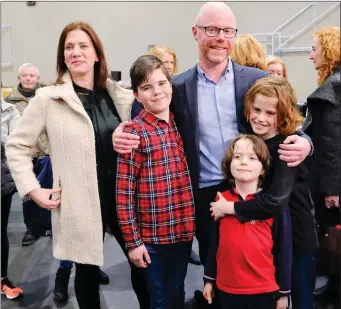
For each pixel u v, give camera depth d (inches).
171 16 235.9
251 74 60.4
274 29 222.2
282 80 54.3
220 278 54.4
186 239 56.9
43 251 112.7
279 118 53.2
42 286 93.7
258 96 53.1
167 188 54.6
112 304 85.2
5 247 88.2
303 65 216.5
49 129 55.9
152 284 57.1
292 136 53.1
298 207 57.2
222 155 59.6
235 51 76.7
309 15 217.9
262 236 52.6
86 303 63.1
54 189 56.4
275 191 51.6
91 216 56.3
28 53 254.1
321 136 70.6
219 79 59.6
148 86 53.6
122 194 54.1
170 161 54.9
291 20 219.5
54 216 58.5
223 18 55.4
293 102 53.6
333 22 216.4
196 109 59.2
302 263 59.7
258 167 52.3
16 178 56.6
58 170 56.4
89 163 55.1
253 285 52.0
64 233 57.5
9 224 134.6
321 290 82.7
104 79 61.1
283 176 52.0
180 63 238.7
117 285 93.5
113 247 115.3
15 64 255.3
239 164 52.5
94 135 56.3
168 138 55.6
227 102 59.4
